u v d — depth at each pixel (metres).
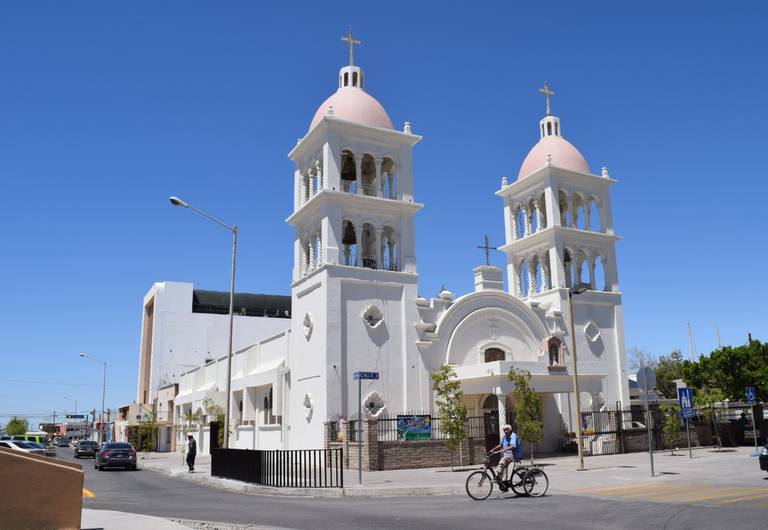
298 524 14.53
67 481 12.66
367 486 22.42
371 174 41.25
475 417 33.16
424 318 37.75
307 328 37.22
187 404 63.66
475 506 17.30
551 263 43.41
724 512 14.46
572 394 40.25
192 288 80.88
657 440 38.81
